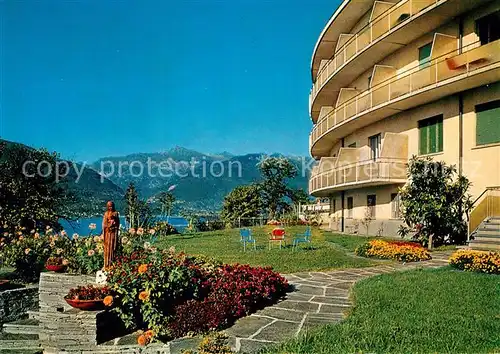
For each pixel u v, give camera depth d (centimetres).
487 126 1808
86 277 1030
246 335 720
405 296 893
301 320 797
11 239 1620
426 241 1847
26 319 1027
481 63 1667
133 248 1067
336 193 3491
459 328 673
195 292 873
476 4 1831
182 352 636
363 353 566
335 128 2916
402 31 2166
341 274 1266
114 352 742
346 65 2734
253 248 2005
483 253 1232
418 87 1984
